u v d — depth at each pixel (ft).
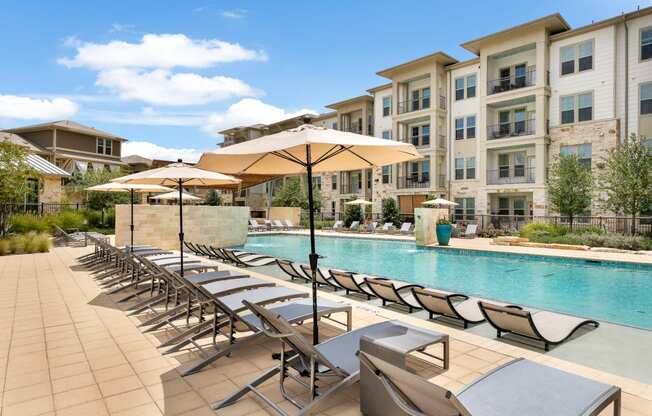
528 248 51.75
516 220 77.30
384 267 44.06
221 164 15.20
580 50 70.33
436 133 88.53
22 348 15.99
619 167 55.42
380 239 69.36
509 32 75.51
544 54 72.59
